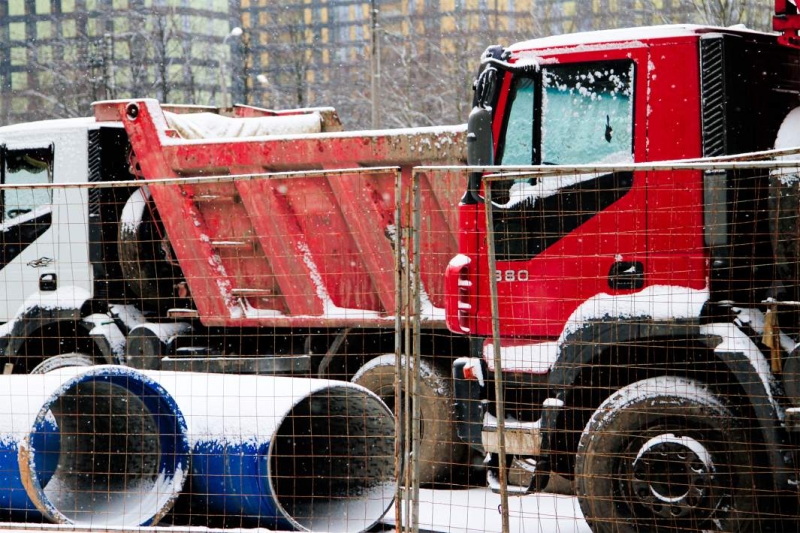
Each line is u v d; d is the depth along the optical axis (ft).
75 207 36.88
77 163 36.86
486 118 24.48
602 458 23.04
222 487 25.32
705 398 22.49
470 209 25.59
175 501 25.29
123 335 36.11
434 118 89.76
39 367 36.88
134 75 108.37
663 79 23.77
